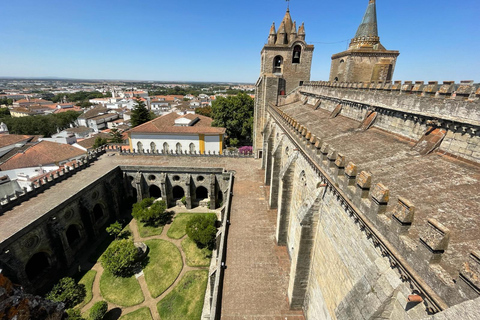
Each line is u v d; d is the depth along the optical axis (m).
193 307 26.70
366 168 12.88
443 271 6.45
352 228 11.37
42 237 29.66
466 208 8.52
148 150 55.75
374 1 32.88
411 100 14.51
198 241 35.22
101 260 31.58
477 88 10.75
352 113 22.80
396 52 33.12
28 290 27.36
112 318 25.80
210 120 76.94
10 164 48.44
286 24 47.34
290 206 24.78
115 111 148.38
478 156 10.27
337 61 38.06
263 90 49.84
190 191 47.06
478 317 4.89
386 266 8.74
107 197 43.34
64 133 75.44
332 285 13.74
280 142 30.66
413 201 9.44
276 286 21.56
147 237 38.88
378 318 8.39
